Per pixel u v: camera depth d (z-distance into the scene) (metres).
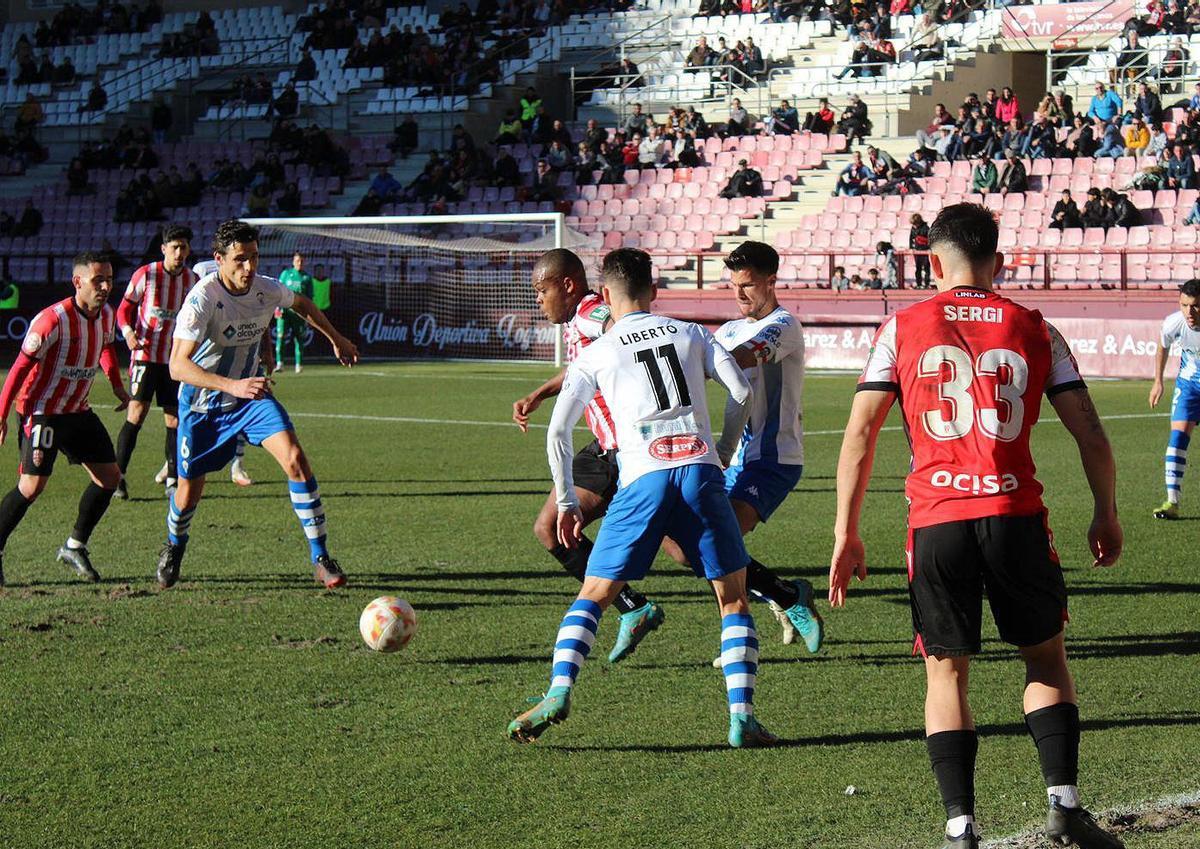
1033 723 11.64
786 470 18.70
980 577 11.60
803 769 14.00
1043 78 100.69
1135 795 13.12
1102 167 80.69
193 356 21.84
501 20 110.12
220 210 97.56
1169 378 67.06
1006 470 11.48
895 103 93.00
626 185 91.00
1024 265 76.00
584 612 14.62
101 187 104.50
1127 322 68.06
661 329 15.12
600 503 18.67
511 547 26.30
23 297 88.88
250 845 12.07
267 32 119.56
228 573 23.91
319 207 98.31
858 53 96.56
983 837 12.15
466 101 103.19
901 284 76.12
